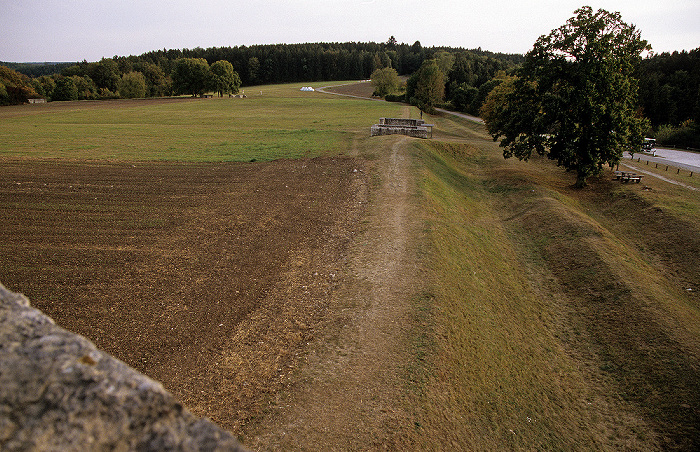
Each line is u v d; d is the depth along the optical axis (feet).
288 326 44.21
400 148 126.52
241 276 53.36
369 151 127.24
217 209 76.69
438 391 38.04
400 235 68.08
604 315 59.77
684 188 110.93
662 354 50.62
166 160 113.70
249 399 34.24
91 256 55.36
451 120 298.97
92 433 8.25
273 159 119.24
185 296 47.60
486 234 81.87
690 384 46.01
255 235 66.39
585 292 65.62
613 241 80.07
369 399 35.65
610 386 48.37
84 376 9.21
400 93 428.97
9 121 195.21
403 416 34.40
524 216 94.68
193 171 103.09
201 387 34.65
